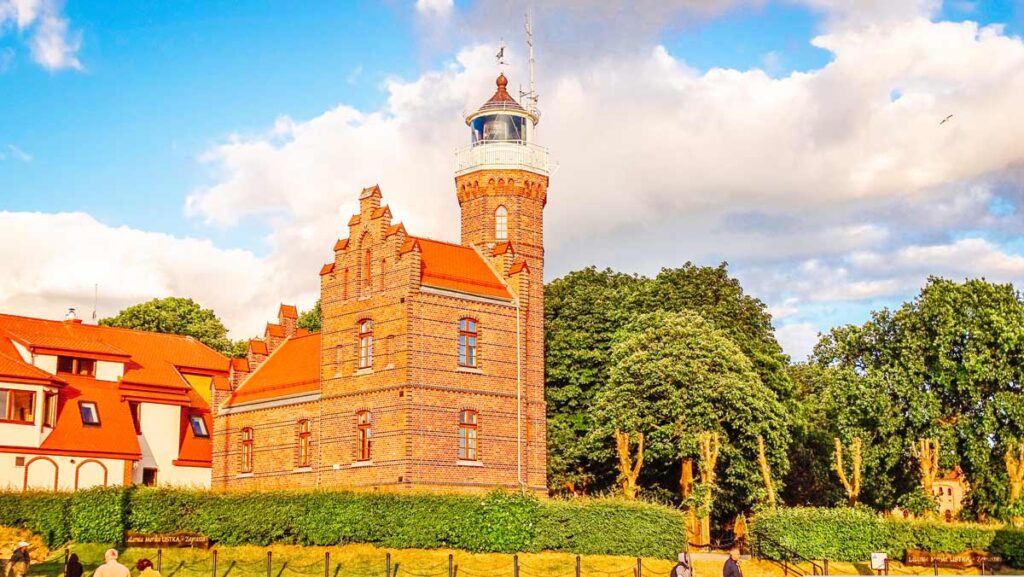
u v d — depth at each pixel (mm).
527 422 62375
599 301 77688
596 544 50375
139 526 49312
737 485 67250
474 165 67875
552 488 73500
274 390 67812
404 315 57844
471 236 67750
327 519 49969
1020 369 67500
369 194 62000
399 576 45750
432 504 49906
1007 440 66688
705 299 78312
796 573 51125
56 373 67250
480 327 60719
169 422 72312
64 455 63594
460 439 58594
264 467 67000
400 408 57125
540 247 68000
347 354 61469
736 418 64875
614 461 70438
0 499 49812
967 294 70562
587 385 76250
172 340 80000
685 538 52500
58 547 49062
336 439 61188
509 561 47969
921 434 69500
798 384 86812
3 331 67625
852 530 55438
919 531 57062
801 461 82562
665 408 65000
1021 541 56969
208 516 49938
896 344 72562
